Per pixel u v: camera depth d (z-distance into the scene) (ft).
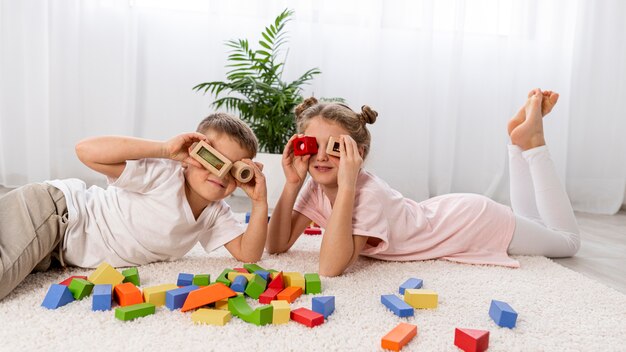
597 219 7.60
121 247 3.80
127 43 7.73
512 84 8.80
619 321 3.14
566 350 2.71
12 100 7.57
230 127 3.86
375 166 8.64
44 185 3.69
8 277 3.07
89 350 2.49
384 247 4.09
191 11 8.03
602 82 8.57
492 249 4.56
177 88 8.12
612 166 8.42
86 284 3.16
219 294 3.08
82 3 7.60
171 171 3.82
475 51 8.84
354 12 8.39
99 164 3.57
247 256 4.11
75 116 7.77
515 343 2.76
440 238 4.47
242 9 8.08
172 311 3.01
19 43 7.51
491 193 8.84
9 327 2.70
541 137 5.16
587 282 3.92
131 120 7.88
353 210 4.05
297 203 4.70
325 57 8.39
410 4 8.49
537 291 3.65
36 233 3.38
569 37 8.68
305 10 8.14
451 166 8.75
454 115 8.66
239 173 3.77
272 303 2.99
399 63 8.57
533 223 4.75
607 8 8.53
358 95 8.48
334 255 3.78
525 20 8.71
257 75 7.96
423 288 3.63
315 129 4.12
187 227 3.92
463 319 3.07
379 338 2.75
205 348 2.56
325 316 2.99
